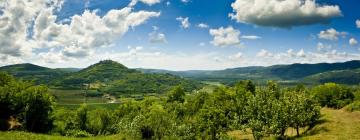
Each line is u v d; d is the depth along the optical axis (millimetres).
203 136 62906
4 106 85125
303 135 63031
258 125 59781
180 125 66500
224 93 103812
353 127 60344
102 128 118500
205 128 63344
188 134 63594
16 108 86750
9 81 100000
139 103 138125
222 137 62750
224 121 64438
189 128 64312
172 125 67875
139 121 72250
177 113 98312
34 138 64312
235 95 102750
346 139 52531
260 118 61812
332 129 61156
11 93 86000
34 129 92062
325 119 70500
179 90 133125
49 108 94500
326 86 103000
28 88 90875
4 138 59688
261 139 62562
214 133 63031
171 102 122312
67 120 114500
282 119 59500
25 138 62438
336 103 96938
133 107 132375
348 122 65000
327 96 100938
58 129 103812
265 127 58375
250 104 65625
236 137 72125
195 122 64688
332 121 67438
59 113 125375
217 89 113250
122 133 78125
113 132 119000
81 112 116062
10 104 85688
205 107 89562
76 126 114312
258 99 64688
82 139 75250
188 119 70500
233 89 113938
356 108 78688
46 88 95188
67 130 107625
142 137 72000
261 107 62844
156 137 70062
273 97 66812
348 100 94938
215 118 63500
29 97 87750
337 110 85812
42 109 91312
